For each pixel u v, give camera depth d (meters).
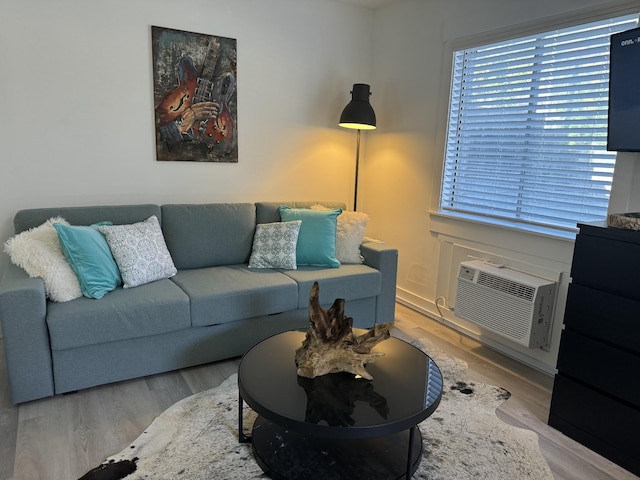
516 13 2.59
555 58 2.46
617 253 1.75
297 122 3.62
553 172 2.53
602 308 1.82
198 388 2.26
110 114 2.88
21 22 2.56
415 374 1.76
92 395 2.17
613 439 1.82
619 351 1.78
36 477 1.62
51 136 2.74
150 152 3.06
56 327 2.01
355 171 3.90
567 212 2.48
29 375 2.02
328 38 3.62
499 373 2.53
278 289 2.59
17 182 2.70
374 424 1.42
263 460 1.69
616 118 1.96
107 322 2.12
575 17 2.31
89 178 2.90
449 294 3.23
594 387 1.87
